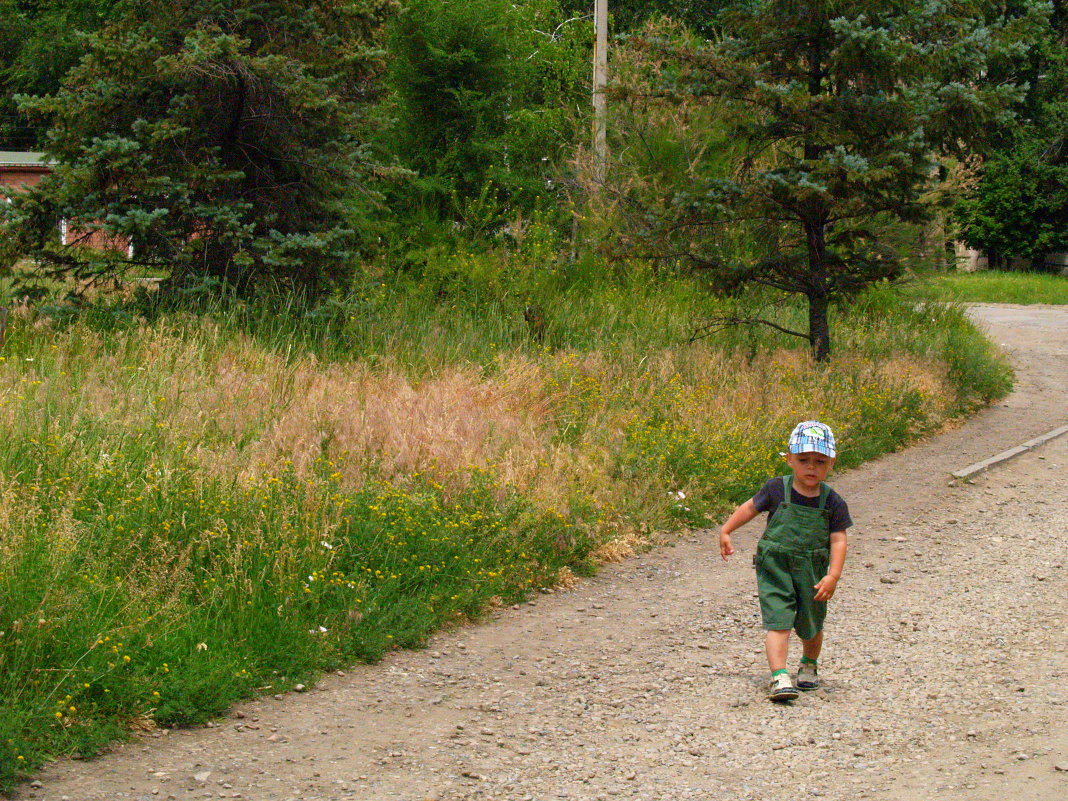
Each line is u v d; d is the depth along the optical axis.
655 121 20.41
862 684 5.64
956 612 6.92
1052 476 11.31
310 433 8.91
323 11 14.06
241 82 13.11
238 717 5.14
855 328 19.09
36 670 4.84
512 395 11.41
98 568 5.89
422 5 19.16
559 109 23.64
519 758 4.72
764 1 14.52
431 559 7.05
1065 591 7.37
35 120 13.41
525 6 24.20
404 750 4.79
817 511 5.45
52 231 12.69
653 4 35.59
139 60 12.55
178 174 12.78
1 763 4.30
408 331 14.06
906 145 13.71
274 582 6.24
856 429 12.54
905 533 9.09
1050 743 4.80
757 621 6.83
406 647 6.22
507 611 7.01
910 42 14.21
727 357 14.94
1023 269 47.97
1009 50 13.80
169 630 5.55
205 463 7.46
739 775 4.53
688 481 9.83
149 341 11.08
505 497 8.17
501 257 18.22
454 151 19.09
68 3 35.59
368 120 14.20
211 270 13.55
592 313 16.58
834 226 16.20
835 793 4.34
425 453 8.84
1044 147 45.34
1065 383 18.41
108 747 4.70
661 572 7.96
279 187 13.73
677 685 5.67
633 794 4.35
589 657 6.13
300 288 13.59
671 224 15.21
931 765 4.60
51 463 7.01
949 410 14.74
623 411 11.62
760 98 14.24
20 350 10.86
